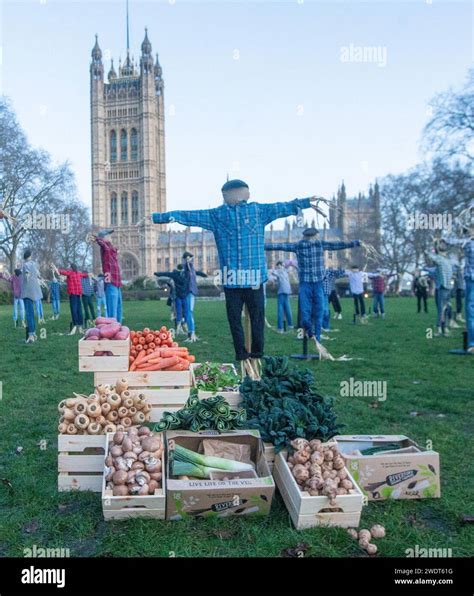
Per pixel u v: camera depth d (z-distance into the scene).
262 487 3.25
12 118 40.84
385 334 13.75
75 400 3.90
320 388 6.75
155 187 114.81
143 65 112.50
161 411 4.59
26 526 3.21
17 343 12.12
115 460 3.36
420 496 3.58
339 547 3.00
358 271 17.78
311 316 9.30
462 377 7.50
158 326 16.80
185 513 3.23
